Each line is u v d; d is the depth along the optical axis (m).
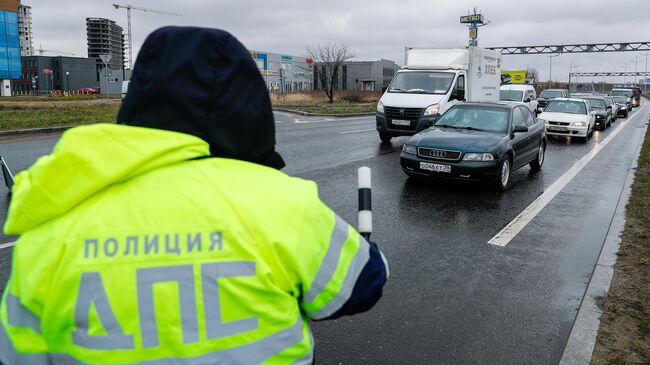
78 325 1.20
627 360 3.65
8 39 84.19
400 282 5.11
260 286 1.26
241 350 1.26
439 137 9.70
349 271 1.42
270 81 71.88
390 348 3.84
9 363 1.27
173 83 1.26
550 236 6.74
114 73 102.19
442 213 7.82
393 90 16.48
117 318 1.20
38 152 12.59
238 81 1.32
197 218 1.26
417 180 10.27
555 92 34.53
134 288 1.21
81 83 129.88
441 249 6.16
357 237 1.48
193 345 1.22
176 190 1.27
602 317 4.31
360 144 15.57
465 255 5.96
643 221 7.24
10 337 1.26
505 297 4.79
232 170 1.35
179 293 1.22
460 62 17.05
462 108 10.95
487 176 9.22
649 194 9.05
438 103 15.40
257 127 1.39
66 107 32.53
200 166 1.32
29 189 1.17
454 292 4.88
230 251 1.25
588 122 19.23
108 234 1.22
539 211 8.04
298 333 1.36
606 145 17.73
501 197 9.01
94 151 1.18
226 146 1.35
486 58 19.08
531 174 11.55
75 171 1.17
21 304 1.25
